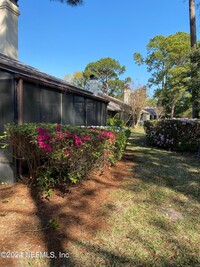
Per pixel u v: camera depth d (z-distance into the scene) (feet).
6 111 13.64
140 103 84.12
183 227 8.82
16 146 11.92
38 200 10.67
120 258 6.91
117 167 17.54
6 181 13.26
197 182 14.43
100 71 128.06
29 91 15.55
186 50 77.66
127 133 23.39
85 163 11.97
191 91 27.04
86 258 6.84
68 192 11.68
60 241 7.59
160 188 13.15
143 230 8.50
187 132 26.40
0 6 23.76
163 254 7.18
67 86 22.44
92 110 29.91
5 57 20.42
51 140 9.87
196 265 6.74
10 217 9.02
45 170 11.53
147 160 20.94
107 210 10.00
